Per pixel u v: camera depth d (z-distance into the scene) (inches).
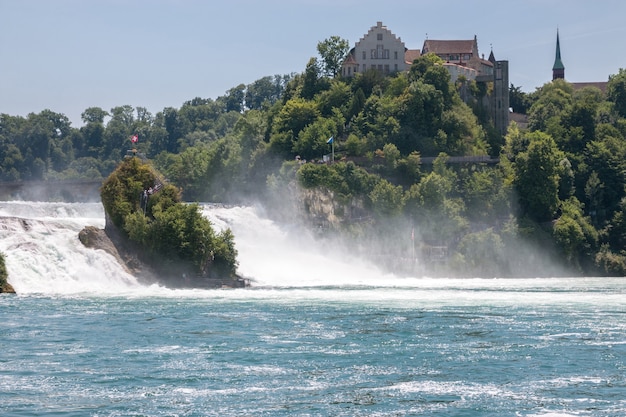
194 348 3580.2
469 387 2982.3
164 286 6210.6
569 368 3253.0
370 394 2886.3
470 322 4323.3
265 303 5118.1
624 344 3700.8
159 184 6845.5
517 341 3777.1
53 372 3147.1
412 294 5885.8
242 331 3996.1
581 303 5241.1
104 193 6594.5
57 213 7470.5
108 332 3934.5
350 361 3358.8
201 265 6402.6
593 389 2957.7
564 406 2760.8
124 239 6456.7
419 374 3157.0
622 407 2748.5
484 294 5930.1
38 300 5157.5
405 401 2810.0
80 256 6077.8
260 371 3186.5
